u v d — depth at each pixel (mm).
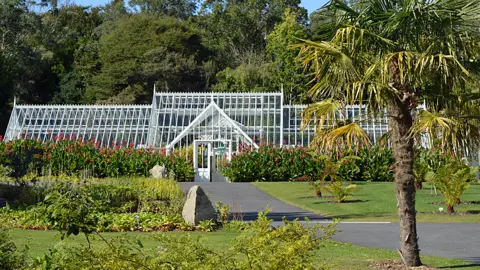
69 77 66188
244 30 70812
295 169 32000
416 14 9797
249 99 39031
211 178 34594
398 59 9617
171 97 39938
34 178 19859
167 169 32750
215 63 67688
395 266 10188
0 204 17641
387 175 31172
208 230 14992
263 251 5938
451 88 10258
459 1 9781
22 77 63156
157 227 14961
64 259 6449
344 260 10672
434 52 10062
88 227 6613
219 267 5844
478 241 14031
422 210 19828
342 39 9836
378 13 10383
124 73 63094
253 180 32156
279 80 56281
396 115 10328
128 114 39562
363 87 9688
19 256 7855
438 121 9555
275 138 37719
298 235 6355
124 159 32438
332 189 22391
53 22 74250
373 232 15320
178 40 66000
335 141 10258
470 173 19500
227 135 36844
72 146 32000
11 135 39000
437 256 11938
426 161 25469
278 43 58750
